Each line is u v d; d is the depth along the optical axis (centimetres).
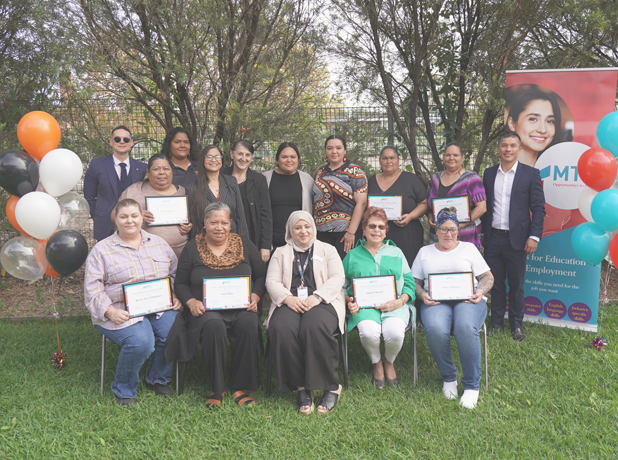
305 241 372
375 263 383
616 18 525
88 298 332
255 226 432
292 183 457
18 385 356
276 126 554
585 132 455
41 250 395
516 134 441
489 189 457
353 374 384
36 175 380
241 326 339
